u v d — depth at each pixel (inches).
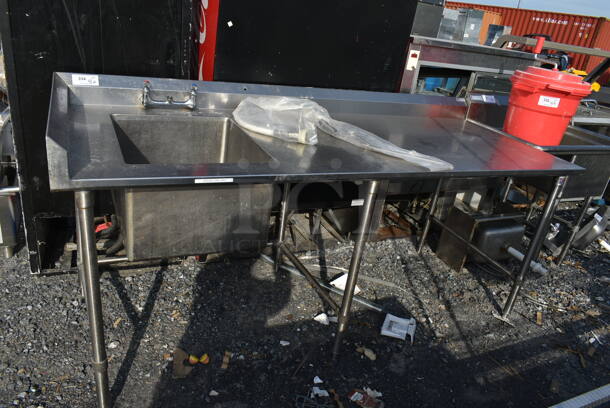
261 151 66.2
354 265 72.4
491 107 109.3
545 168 74.4
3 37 72.5
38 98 78.3
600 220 127.6
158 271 96.3
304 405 70.2
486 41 187.2
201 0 100.3
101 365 60.3
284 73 101.5
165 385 70.8
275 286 97.1
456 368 82.1
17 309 81.8
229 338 81.7
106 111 73.3
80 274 82.4
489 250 106.4
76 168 49.5
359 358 81.2
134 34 80.4
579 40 403.5
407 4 105.1
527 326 96.2
